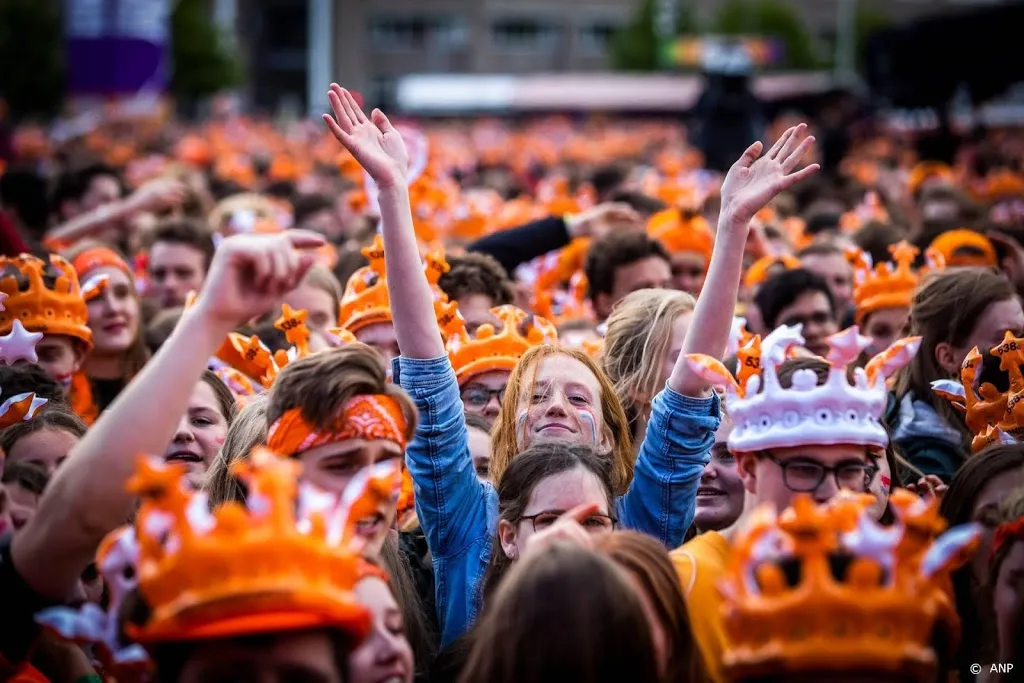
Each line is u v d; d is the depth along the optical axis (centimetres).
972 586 888
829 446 792
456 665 883
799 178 936
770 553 632
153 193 1933
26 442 979
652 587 741
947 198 2706
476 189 3381
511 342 1212
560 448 945
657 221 1836
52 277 1263
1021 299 1656
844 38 15612
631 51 16650
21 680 744
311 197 2606
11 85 8400
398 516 1062
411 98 10969
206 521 621
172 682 639
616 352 1202
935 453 1198
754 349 912
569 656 658
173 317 1566
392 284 949
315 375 775
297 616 615
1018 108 7975
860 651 605
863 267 1584
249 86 17600
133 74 5425
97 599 877
